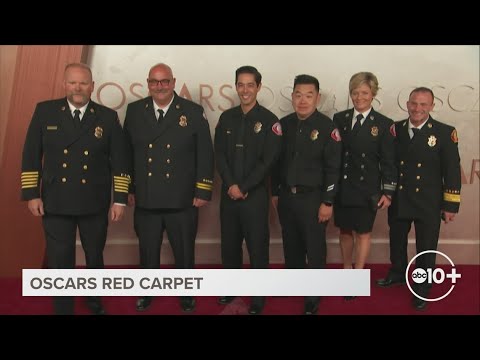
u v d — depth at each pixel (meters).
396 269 3.13
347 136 2.86
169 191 2.62
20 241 3.23
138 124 2.64
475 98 3.33
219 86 3.30
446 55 3.30
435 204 2.80
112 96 3.27
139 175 2.64
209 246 3.45
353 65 3.31
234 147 2.69
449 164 2.75
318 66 3.31
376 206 2.84
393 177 2.80
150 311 2.74
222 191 2.79
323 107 3.33
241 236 2.82
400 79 3.32
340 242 3.07
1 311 2.70
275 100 3.32
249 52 3.29
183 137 2.64
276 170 2.85
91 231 2.55
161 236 2.74
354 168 2.86
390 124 2.81
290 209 2.72
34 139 2.44
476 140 3.38
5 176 3.18
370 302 2.88
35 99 3.15
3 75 3.14
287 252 2.84
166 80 2.56
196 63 3.29
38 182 2.46
